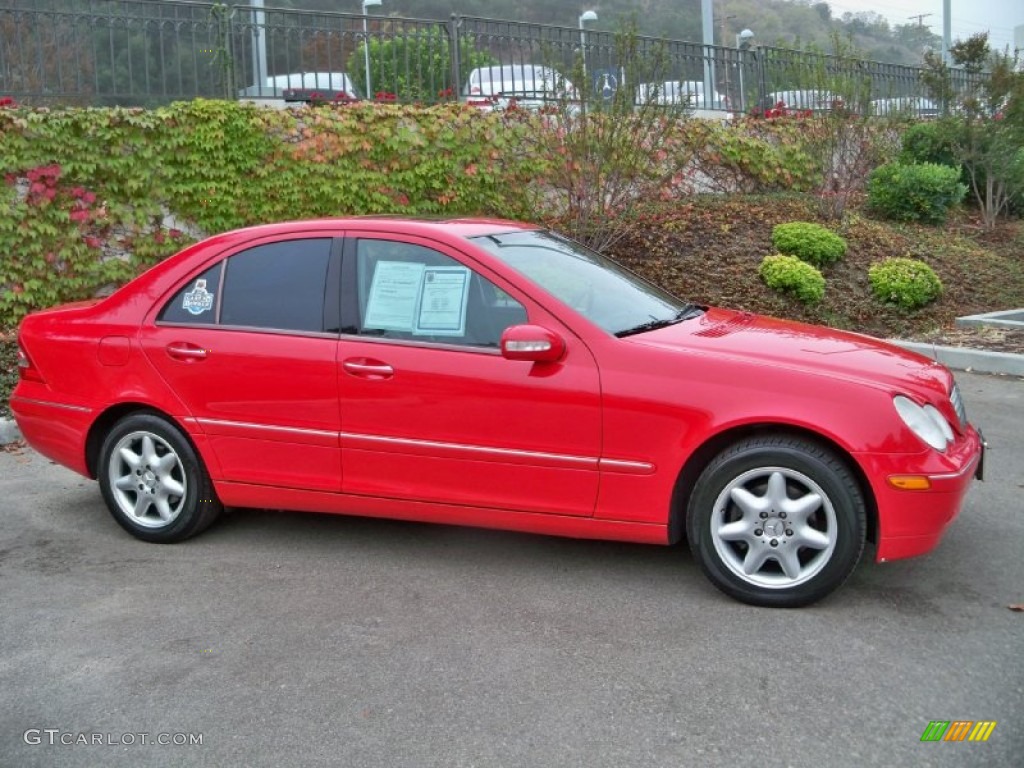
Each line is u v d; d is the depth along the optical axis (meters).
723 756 3.11
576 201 11.32
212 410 4.92
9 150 9.50
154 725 3.39
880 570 4.59
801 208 13.26
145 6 10.66
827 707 3.38
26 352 5.42
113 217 10.02
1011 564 4.64
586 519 4.39
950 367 9.08
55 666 3.83
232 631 4.11
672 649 3.84
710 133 13.70
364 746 3.23
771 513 4.12
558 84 11.28
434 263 4.66
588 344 4.34
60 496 6.12
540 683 3.61
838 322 10.33
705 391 4.16
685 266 11.16
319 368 4.68
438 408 4.49
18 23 10.12
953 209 15.14
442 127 11.45
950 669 3.62
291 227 4.96
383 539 5.20
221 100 10.48
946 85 15.02
